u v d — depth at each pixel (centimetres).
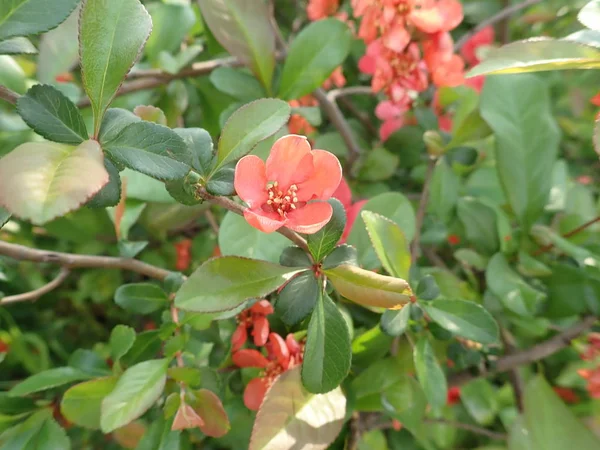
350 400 20
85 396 19
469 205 28
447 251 35
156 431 20
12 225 34
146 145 12
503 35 43
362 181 30
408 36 24
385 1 23
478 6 44
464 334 19
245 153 14
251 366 20
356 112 38
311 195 15
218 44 29
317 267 16
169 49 29
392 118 30
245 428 29
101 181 10
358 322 24
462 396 36
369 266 21
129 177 25
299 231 13
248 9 24
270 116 15
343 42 25
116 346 20
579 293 25
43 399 22
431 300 20
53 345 37
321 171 14
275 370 20
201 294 14
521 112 26
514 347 28
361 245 21
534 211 26
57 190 10
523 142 26
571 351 31
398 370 21
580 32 16
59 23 13
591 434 25
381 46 26
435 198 28
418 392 22
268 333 20
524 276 26
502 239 26
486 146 34
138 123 12
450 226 31
